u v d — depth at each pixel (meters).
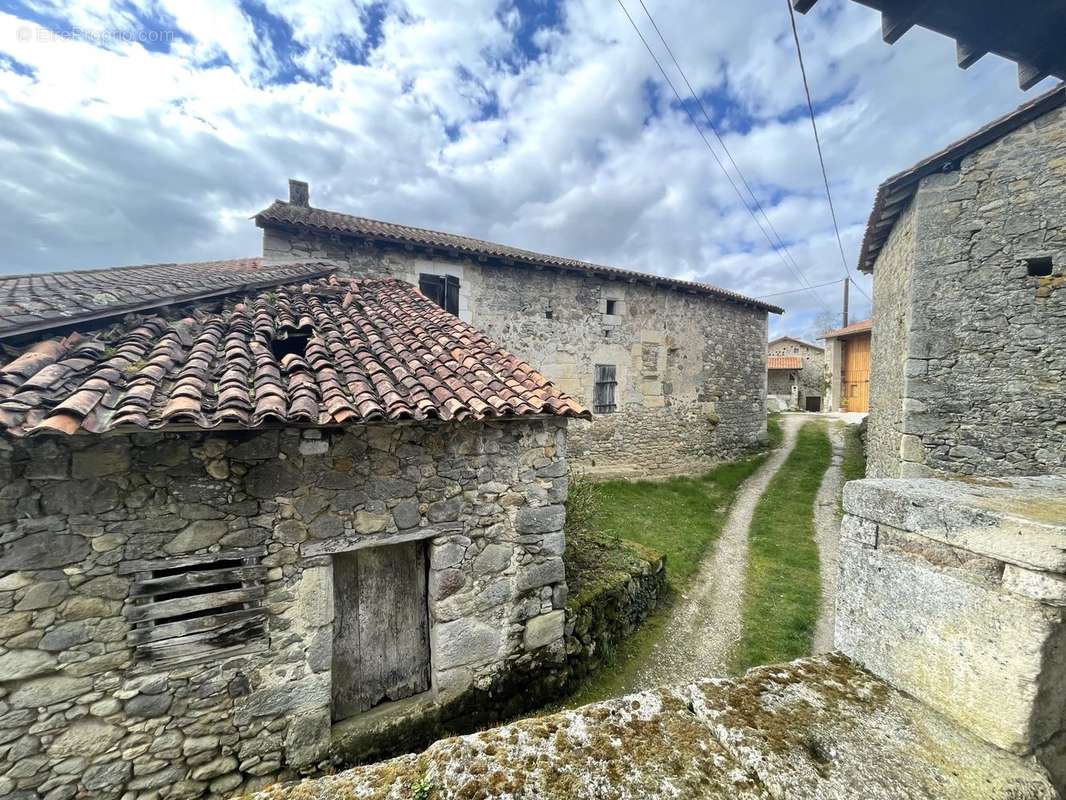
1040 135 4.66
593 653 4.07
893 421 6.29
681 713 1.21
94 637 2.30
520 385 3.44
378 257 7.14
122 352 2.69
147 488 2.38
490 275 8.02
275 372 2.85
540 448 3.55
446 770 1.02
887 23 1.49
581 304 8.97
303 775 2.77
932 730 1.17
